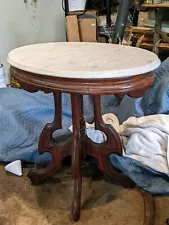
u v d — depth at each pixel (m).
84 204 1.47
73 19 3.22
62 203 1.48
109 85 1.05
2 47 2.71
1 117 1.84
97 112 1.42
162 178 1.56
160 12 2.92
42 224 1.35
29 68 1.12
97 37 3.37
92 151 1.52
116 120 1.85
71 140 1.49
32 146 1.77
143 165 1.56
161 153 1.58
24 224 1.35
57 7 3.32
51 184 1.61
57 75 1.05
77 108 1.34
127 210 1.43
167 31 2.95
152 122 1.65
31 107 1.93
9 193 1.54
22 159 1.75
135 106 1.85
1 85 2.61
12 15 2.73
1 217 1.39
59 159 1.53
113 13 3.40
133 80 1.08
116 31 2.90
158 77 1.82
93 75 1.02
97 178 1.66
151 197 1.51
